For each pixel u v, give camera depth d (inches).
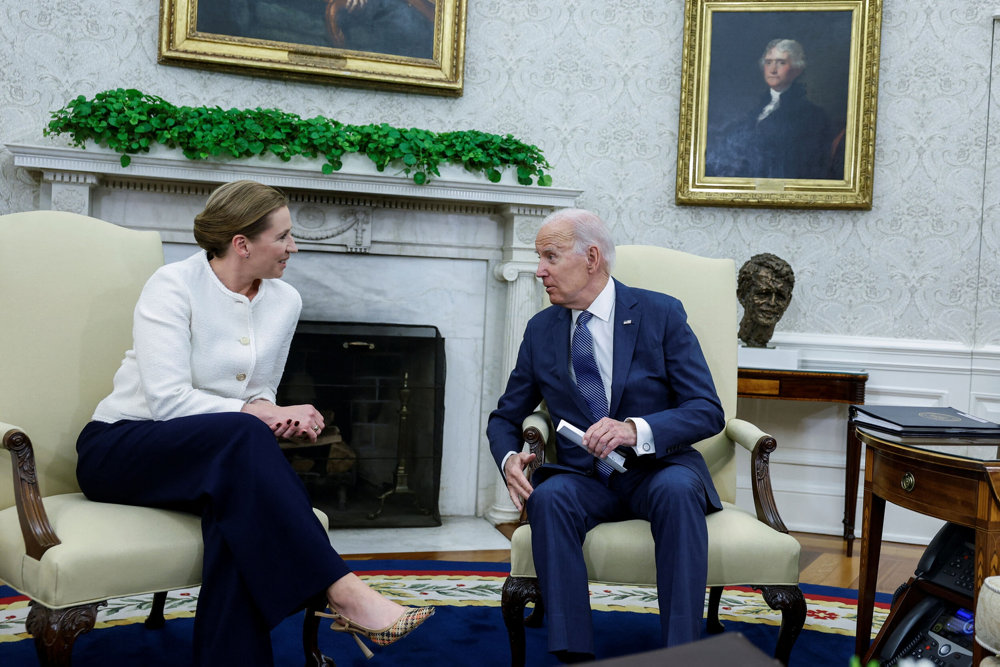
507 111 168.6
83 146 136.6
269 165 142.9
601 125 169.8
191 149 139.1
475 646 96.7
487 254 163.3
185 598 111.0
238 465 71.2
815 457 163.9
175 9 152.1
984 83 159.5
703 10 166.2
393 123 164.7
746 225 167.9
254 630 69.6
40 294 84.2
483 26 167.9
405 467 154.1
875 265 163.8
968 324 159.9
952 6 160.7
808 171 164.4
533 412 96.4
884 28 163.3
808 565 141.3
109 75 151.6
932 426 80.8
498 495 162.2
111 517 71.7
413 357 153.9
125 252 90.5
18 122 147.2
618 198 170.1
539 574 77.0
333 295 158.1
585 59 169.8
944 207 161.0
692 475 81.5
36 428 81.9
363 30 161.2
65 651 65.6
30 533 68.2
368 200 155.7
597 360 90.4
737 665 33.7
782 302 153.9
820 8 163.0
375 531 152.1
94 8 150.3
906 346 160.7
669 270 101.9
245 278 82.9
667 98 169.9
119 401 80.9
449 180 150.8
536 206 157.0
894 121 163.0
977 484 71.3
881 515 87.5
